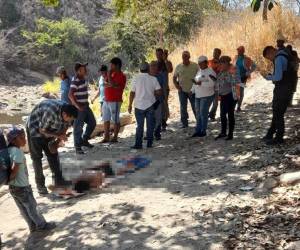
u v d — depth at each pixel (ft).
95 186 24.21
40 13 192.75
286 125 31.17
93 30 192.44
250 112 38.09
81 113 31.50
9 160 18.75
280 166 23.00
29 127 23.66
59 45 174.60
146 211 19.97
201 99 32.37
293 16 57.47
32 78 164.45
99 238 18.20
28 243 19.30
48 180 26.55
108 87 34.01
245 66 37.50
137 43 83.51
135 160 28.02
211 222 18.11
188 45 63.57
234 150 27.89
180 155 28.91
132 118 43.14
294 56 26.12
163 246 16.80
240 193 20.71
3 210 23.68
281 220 17.44
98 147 33.47
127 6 47.60
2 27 184.85
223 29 63.52
